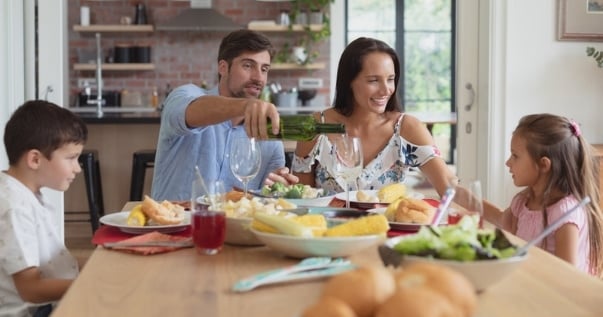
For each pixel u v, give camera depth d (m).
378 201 2.11
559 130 2.17
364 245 1.39
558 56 4.50
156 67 7.88
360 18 8.48
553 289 1.22
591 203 2.19
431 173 2.50
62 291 1.67
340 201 2.15
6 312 1.75
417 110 8.65
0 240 1.69
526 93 4.47
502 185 4.49
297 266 1.28
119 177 5.25
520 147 2.24
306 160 2.62
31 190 1.89
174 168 2.64
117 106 7.54
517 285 1.24
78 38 7.72
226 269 1.35
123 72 7.81
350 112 2.60
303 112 6.86
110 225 1.74
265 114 1.87
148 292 1.19
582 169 2.19
